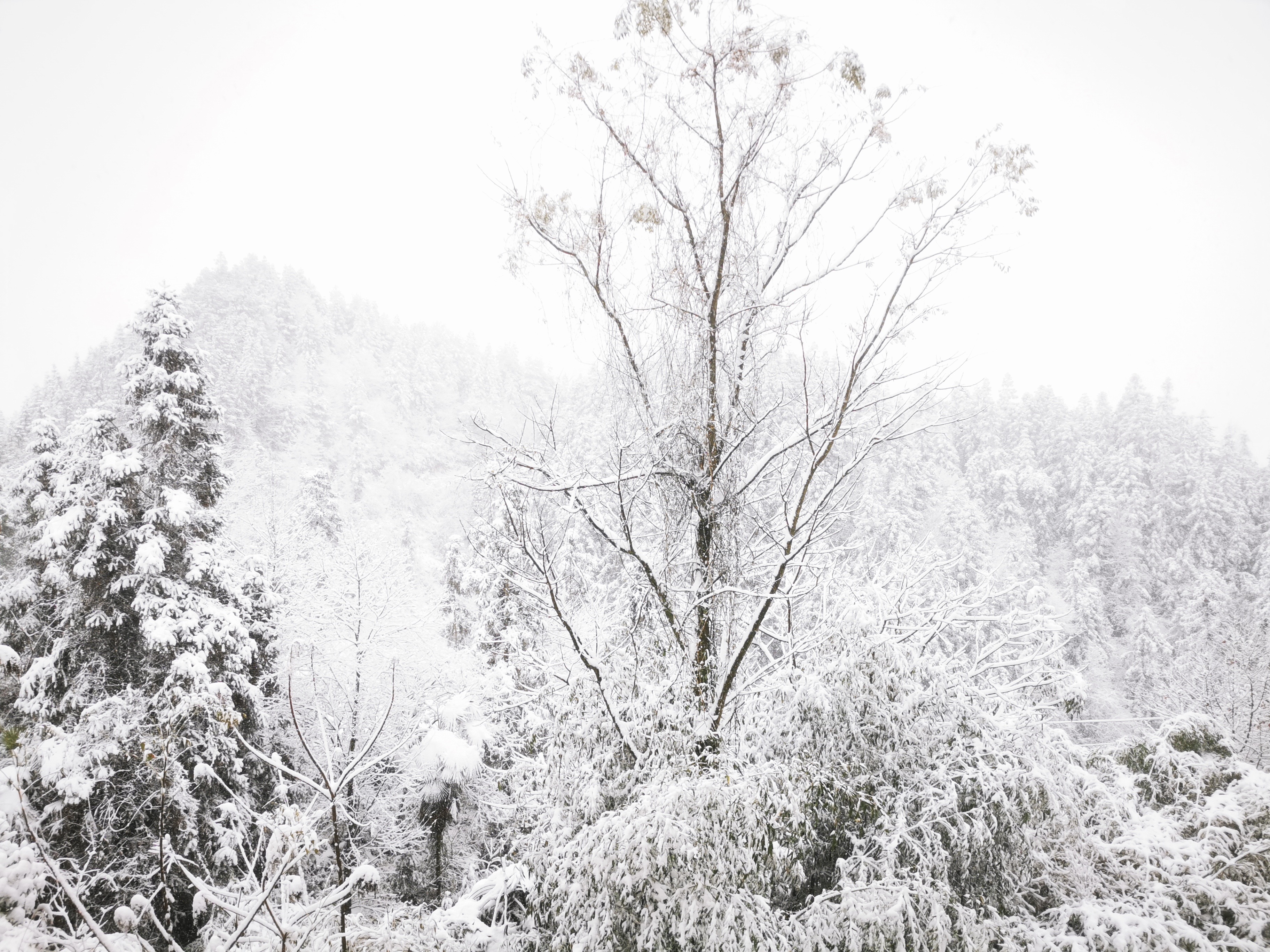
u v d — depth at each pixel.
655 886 4.38
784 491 6.09
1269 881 5.56
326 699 14.71
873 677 5.67
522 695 6.99
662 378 6.12
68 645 10.67
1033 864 5.89
